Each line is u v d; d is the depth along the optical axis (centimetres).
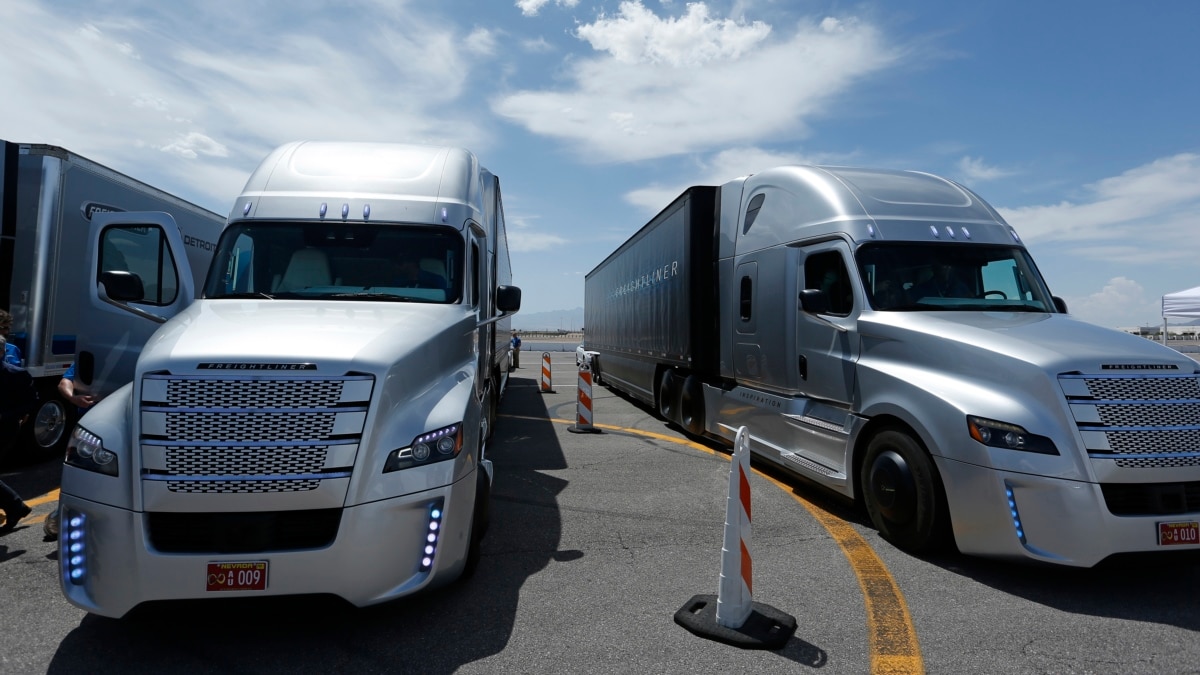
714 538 507
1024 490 398
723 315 816
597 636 345
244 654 324
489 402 774
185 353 334
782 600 390
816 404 607
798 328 631
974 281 559
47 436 755
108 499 313
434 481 345
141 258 820
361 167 563
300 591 311
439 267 513
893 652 327
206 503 310
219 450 316
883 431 499
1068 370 407
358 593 319
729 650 329
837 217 591
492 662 318
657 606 383
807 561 455
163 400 321
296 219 512
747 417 738
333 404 331
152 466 313
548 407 1338
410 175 563
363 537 320
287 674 306
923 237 573
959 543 427
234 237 502
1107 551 381
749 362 738
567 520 550
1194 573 430
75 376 527
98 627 350
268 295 478
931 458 452
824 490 611
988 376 435
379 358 352
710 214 870
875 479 497
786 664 315
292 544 316
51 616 363
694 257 865
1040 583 414
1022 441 402
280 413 324
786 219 671
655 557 464
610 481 687
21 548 472
